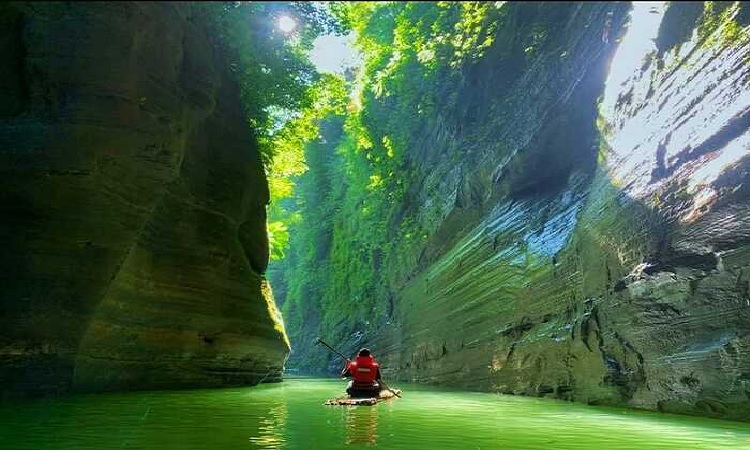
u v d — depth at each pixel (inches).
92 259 414.9
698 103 390.6
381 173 1146.7
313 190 1715.1
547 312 534.3
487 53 778.2
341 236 1480.1
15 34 424.5
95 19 421.7
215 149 616.1
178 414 320.5
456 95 872.3
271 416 318.0
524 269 589.0
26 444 216.2
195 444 218.2
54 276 396.8
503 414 356.2
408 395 547.8
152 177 449.7
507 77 759.1
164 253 517.3
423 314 904.3
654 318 379.9
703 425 300.4
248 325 603.2
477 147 787.4
